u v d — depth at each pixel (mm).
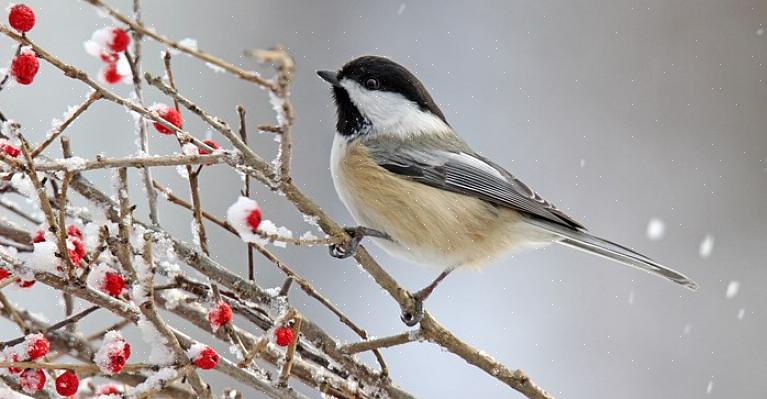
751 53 15164
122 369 4590
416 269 12117
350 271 11633
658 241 13398
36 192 4715
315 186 12500
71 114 4668
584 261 12758
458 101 14445
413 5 14922
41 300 9156
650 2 15867
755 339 12383
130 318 4738
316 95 13398
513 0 15258
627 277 12703
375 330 11164
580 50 15188
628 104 14758
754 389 11836
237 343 5160
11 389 4922
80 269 4797
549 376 11820
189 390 5707
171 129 4918
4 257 4566
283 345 5129
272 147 12609
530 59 14891
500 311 12156
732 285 12695
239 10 13898
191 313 6023
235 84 13055
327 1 14609
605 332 12289
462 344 6219
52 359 5656
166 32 13438
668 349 12227
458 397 10805
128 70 5137
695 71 15055
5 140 4969
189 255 5391
